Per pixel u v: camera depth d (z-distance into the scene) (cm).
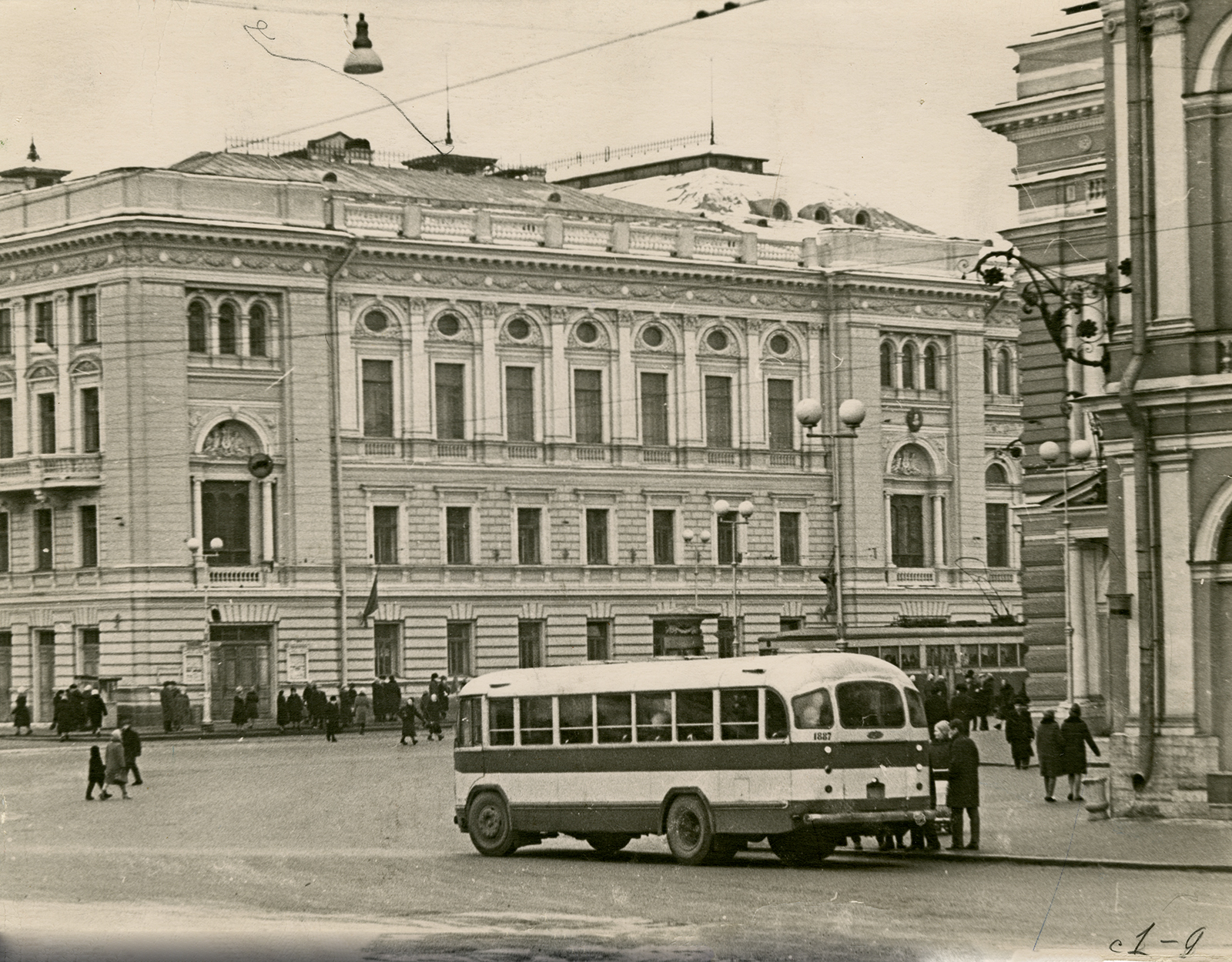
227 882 2867
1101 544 5266
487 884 2822
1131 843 3042
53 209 7656
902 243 9162
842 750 2977
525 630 8369
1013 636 7019
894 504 9156
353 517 7938
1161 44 3322
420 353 8094
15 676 7800
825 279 8981
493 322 8275
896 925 2319
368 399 8044
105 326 7500
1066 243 5291
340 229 7894
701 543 8744
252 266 7694
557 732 3234
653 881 2836
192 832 3756
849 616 8931
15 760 5981
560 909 2506
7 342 7800
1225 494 3244
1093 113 5206
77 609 7594
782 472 8925
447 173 9069
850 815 2967
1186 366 3278
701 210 9412
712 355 8794
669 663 3145
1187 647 3272
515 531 8319
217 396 7650
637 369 8631
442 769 5281
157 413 7481
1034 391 5469
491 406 8269
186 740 6962
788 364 8975
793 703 2966
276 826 3853
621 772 3152
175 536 7506
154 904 2594
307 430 7806
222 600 7562
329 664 7806
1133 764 3312
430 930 2294
